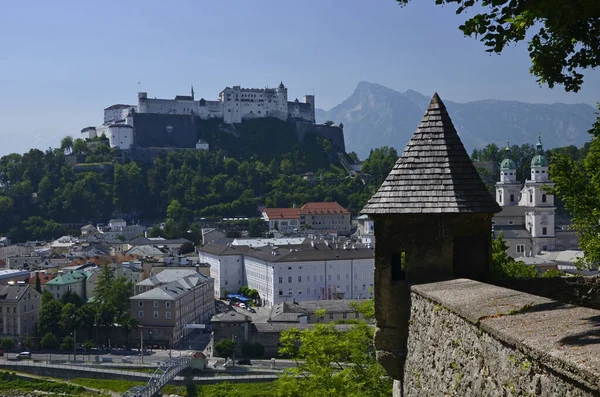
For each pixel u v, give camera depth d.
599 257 41.78
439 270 25.00
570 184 40.88
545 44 22.22
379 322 25.31
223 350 153.25
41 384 150.00
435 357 19.61
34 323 192.62
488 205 25.17
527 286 25.67
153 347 176.00
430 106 27.83
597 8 17.39
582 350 11.59
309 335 43.38
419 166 26.25
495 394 14.34
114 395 142.50
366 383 38.66
